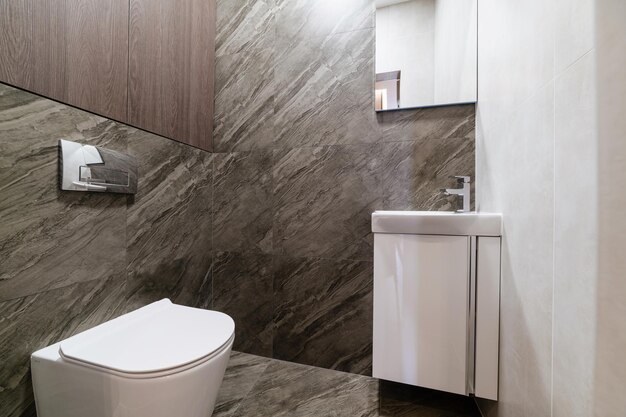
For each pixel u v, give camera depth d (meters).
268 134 1.54
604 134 0.45
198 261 1.52
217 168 1.63
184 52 1.39
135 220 1.14
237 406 1.17
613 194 0.43
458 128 1.29
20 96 0.76
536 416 0.67
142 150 1.17
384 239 1.05
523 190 0.76
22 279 0.78
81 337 0.84
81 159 0.92
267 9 1.54
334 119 1.44
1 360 0.75
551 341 0.61
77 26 0.90
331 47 1.44
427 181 1.32
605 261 0.44
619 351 0.42
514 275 0.82
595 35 0.47
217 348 0.78
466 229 0.96
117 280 1.07
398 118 1.35
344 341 1.43
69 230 0.90
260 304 1.56
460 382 0.98
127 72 1.08
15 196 0.76
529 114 0.72
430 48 1.31
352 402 1.20
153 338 0.82
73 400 0.73
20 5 0.75
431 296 1.00
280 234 1.53
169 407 0.68
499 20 0.95
